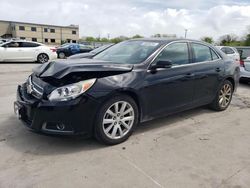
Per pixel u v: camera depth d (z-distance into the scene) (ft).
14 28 239.50
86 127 11.02
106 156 10.94
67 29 265.95
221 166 10.50
